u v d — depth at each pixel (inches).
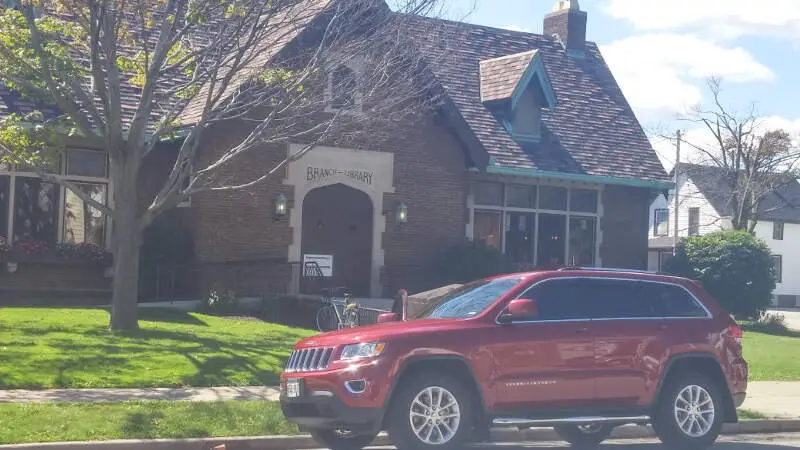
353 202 917.2
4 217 809.5
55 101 620.7
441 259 943.7
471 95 1039.6
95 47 589.6
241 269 847.1
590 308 400.2
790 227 2486.5
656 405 404.2
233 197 844.6
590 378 390.0
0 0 732.7
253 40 633.6
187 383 506.3
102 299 829.8
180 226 858.1
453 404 366.0
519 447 433.7
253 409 442.6
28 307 739.4
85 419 403.9
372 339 361.4
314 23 722.8
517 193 1028.5
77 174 834.2
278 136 646.5
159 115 788.6
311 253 896.3
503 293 394.6
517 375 377.4
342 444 410.9
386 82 682.8
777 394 616.7
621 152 1080.2
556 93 1111.6
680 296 421.4
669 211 2508.6
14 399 445.4
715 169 1897.1
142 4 611.2
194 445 393.7
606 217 1079.6
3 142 622.2
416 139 942.4
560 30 1190.3
